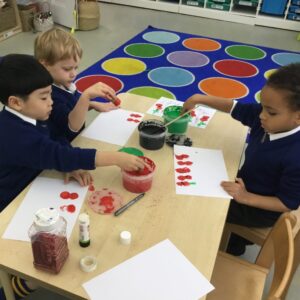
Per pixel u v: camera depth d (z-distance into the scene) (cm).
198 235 101
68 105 156
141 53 382
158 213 107
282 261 98
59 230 86
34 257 87
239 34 448
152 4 511
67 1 416
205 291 87
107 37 417
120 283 87
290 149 125
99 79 326
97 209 107
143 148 136
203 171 126
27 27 418
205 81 335
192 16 500
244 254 183
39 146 111
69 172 118
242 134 149
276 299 83
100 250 95
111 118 153
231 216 148
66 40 150
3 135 113
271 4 467
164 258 94
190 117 151
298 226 120
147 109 162
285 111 115
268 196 133
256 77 346
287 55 396
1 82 109
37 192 113
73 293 85
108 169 124
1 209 131
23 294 125
